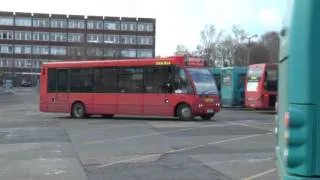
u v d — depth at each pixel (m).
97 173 11.57
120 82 29.03
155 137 18.94
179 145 16.50
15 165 12.72
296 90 5.11
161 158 13.75
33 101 59.59
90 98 29.95
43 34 162.38
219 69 43.94
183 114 27.25
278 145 6.74
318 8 5.04
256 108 37.28
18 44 161.38
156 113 27.94
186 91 27.11
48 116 32.47
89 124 25.41
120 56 159.12
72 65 30.55
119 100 29.02
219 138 18.45
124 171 11.81
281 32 6.13
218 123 25.36
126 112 28.78
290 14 5.23
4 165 12.73
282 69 5.97
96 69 29.78
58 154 14.65
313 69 5.05
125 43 164.50
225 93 42.97
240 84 42.53
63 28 162.75
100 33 163.75
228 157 13.82
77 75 30.42
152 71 28.02
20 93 95.31
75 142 17.59
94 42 163.00
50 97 31.20
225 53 117.69
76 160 13.51
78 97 30.33
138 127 23.23
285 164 5.24
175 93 27.38
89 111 30.03
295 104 5.13
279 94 6.49
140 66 28.38
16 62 161.38
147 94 28.16
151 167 12.34
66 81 30.75
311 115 5.07
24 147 16.25
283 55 5.79
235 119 28.70
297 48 5.11
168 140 17.92
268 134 19.83
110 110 29.30
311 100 5.06
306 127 5.08
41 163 13.02
